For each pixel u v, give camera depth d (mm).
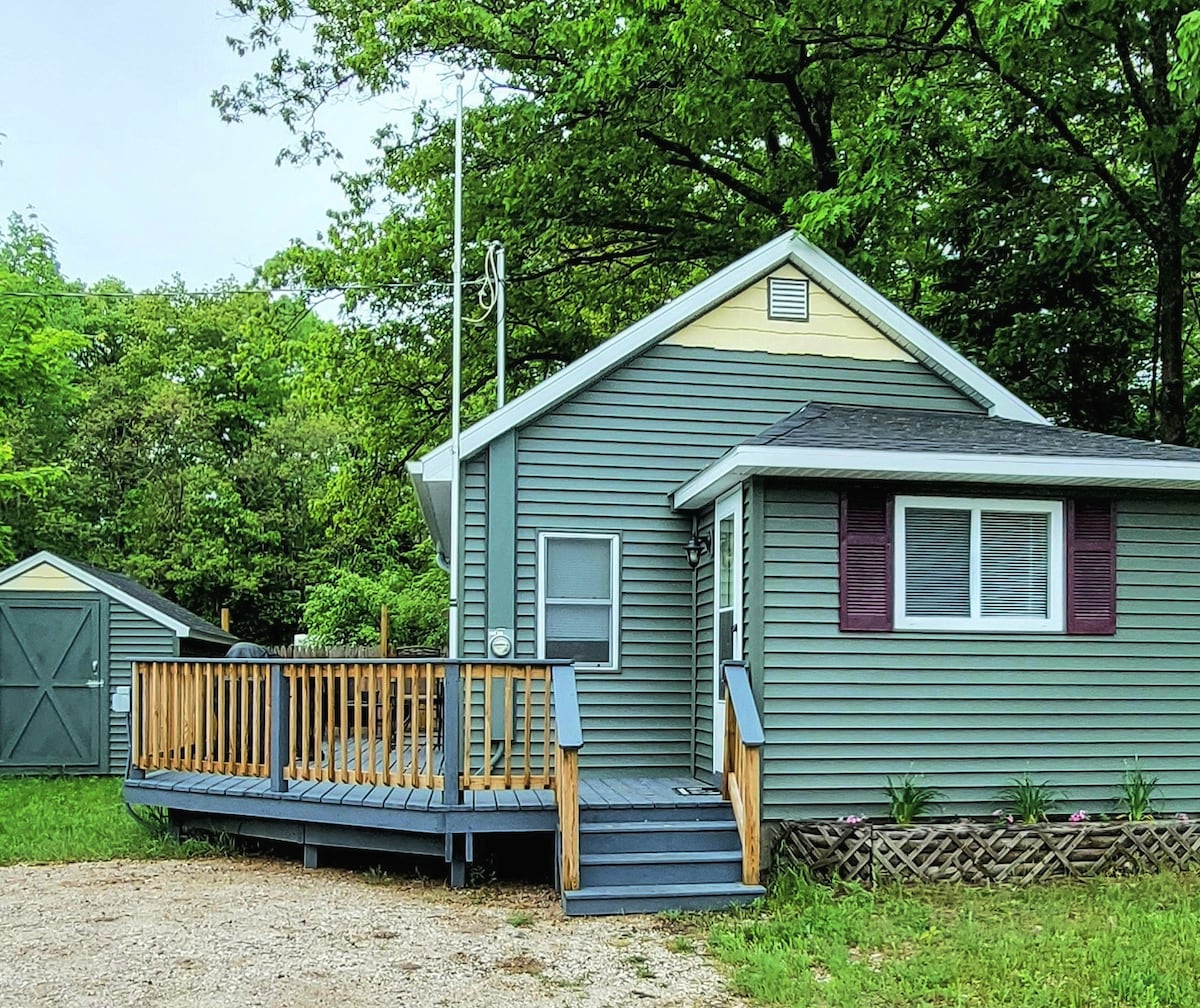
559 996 5164
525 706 7355
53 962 5672
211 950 5895
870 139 12680
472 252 16688
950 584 7805
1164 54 12828
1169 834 7512
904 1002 5000
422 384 18047
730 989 5266
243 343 29578
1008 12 10680
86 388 29500
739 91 14102
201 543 26828
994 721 7754
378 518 19406
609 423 9109
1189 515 8203
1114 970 5320
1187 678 8078
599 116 15250
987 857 7238
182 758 8852
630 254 17484
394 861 8273
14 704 14359
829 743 7516
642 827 7180
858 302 9445
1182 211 13320
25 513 24984
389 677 7812
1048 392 14898
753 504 7543
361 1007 4973
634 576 9070
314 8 18016
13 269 29531
